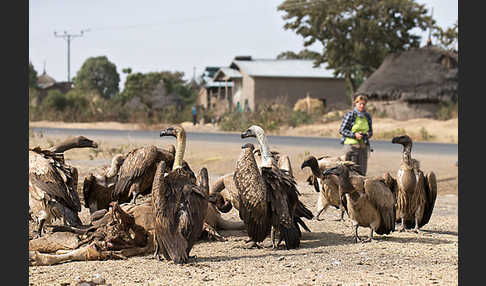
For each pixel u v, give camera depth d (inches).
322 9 2333.9
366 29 2301.9
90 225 337.1
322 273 270.8
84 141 386.0
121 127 2188.7
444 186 681.6
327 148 1120.2
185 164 370.3
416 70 1993.1
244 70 2503.7
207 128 2098.9
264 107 1963.6
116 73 5044.3
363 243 349.4
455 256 309.9
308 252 323.6
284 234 332.8
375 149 1090.7
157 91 2842.0
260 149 378.0
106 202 391.2
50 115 2498.8
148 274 272.1
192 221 297.9
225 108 2474.2
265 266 287.1
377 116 1959.9
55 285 253.8
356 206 344.8
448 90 1911.9
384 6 2268.7
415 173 385.7
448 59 1989.4
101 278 257.8
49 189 334.6
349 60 2393.0
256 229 331.9
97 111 2568.9
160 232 297.0
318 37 2390.5
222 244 349.1
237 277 263.7
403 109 1957.4
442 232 394.0
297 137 1526.8
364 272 272.7
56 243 319.0
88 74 4918.8
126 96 3139.8
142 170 364.8
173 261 293.1
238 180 330.6
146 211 329.1
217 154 931.3
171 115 2420.0
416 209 389.7
